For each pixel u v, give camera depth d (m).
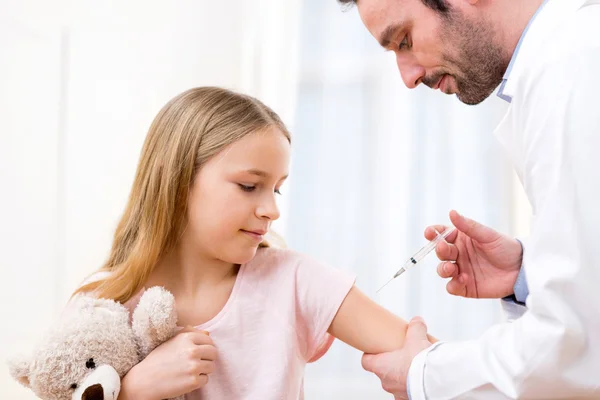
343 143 2.64
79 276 2.10
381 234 2.61
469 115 2.59
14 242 2.02
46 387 0.94
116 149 2.21
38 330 2.03
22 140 2.05
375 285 2.60
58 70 2.13
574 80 0.88
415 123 2.62
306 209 2.64
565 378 0.84
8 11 2.03
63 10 2.15
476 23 1.11
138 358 1.01
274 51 2.50
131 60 2.27
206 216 1.05
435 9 1.12
